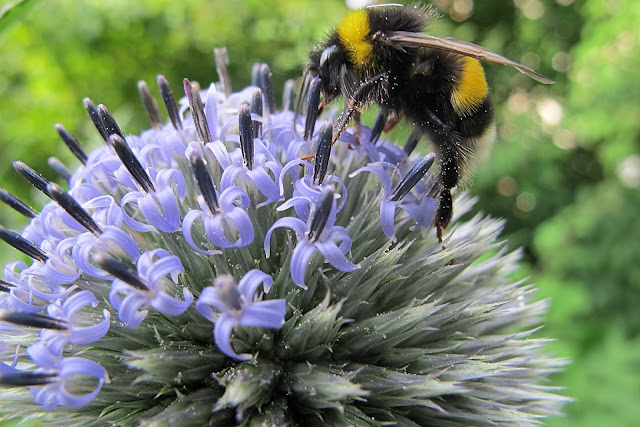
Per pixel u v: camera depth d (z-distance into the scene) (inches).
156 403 2.3
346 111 2.7
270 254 2.5
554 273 8.0
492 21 12.7
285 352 2.3
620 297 7.8
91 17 9.2
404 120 3.1
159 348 2.3
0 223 5.3
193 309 2.3
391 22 2.8
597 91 8.7
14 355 2.4
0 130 8.4
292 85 3.3
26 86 9.1
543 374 3.3
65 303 2.1
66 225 2.5
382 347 2.4
